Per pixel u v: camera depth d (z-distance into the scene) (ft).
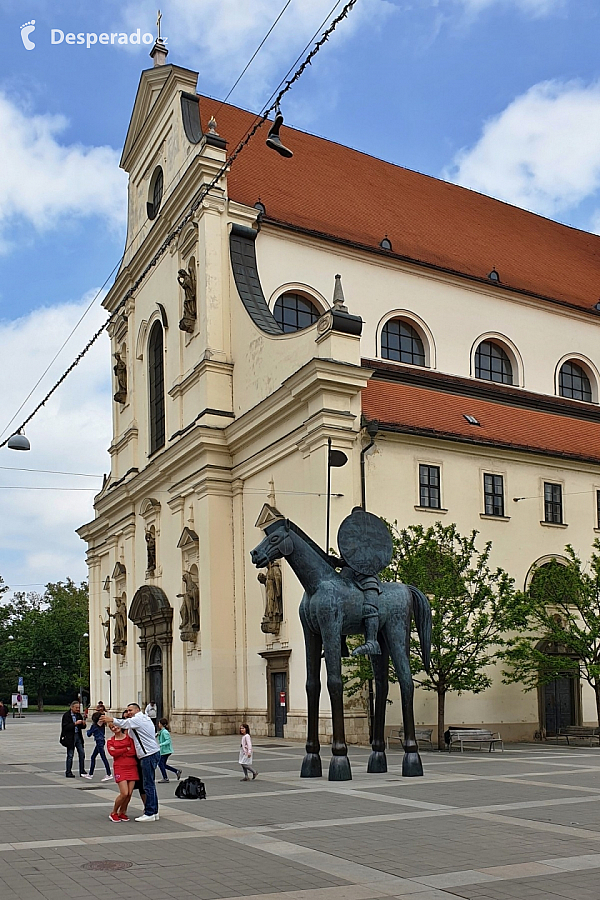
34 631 357.82
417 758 66.44
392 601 67.77
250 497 123.34
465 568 102.37
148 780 47.96
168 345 149.69
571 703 118.32
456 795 55.11
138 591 150.10
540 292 154.81
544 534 118.73
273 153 150.51
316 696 67.56
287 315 132.98
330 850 38.37
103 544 182.70
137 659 158.20
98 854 38.34
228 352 133.18
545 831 41.88
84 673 358.84
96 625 187.73
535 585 112.16
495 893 30.55
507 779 64.08
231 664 125.18
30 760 96.73
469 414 119.85
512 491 116.78
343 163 160.66
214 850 38.83
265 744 104.58
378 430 104.63
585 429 134.10
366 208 150.61
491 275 150.71
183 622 131.44
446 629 96.12
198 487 130.93
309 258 134.82
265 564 66.44
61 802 57.82
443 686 96.58
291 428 111.34
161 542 148.25
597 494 125.18
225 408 131.44
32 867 35.70
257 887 31.86
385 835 41.68
